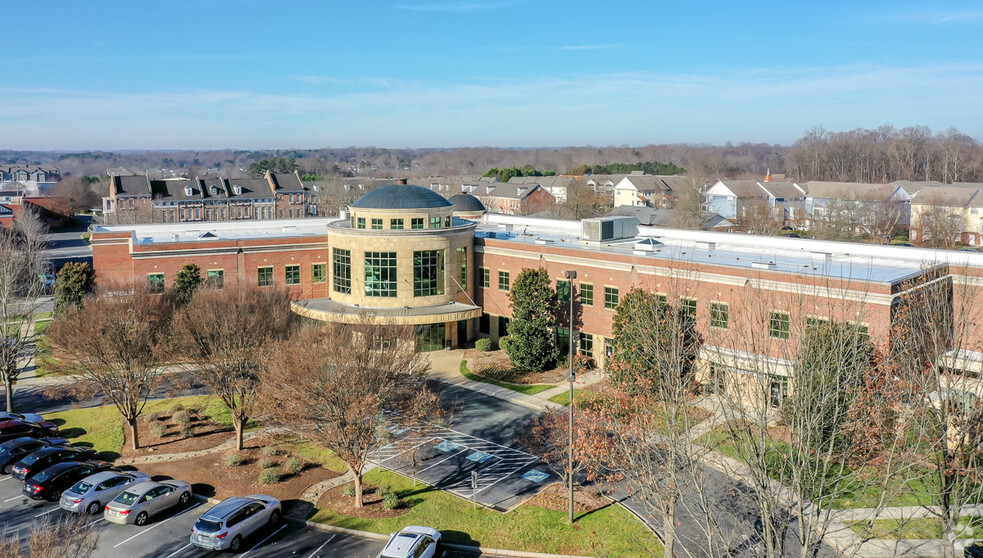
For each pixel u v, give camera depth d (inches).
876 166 7751.0
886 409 1031.0
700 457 1042.1
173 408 1851.6
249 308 1760.6
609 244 2326.5
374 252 2335.1
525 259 2351.1
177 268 2472.9
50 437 1680.6
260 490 1411.2
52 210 5944.9
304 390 1275.8
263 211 5821.9
